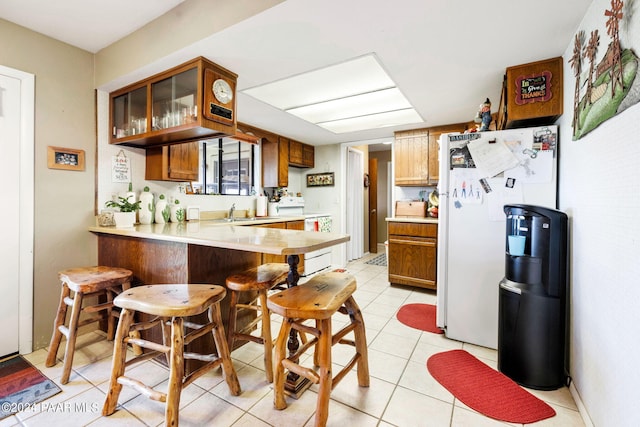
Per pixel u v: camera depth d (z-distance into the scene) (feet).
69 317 7.36
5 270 6.42
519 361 5.54
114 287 6.64
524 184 6.39
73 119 7.41
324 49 6.12
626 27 3.46
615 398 3.69
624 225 3.54
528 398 5.16
